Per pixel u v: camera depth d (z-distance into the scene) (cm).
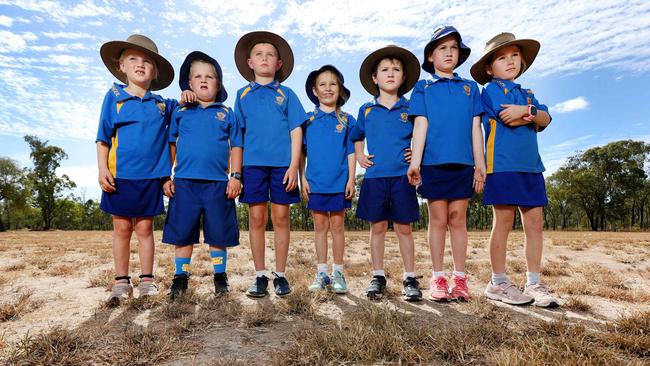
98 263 552
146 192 312
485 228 6284
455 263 314
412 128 347
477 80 364
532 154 306
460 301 298
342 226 369
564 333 205
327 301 303
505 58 331
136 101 324
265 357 182
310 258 625
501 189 303
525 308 279
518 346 189
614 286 381
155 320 244
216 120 336
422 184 325
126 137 312
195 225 320
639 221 6681
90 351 190
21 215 6681
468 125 317
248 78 390
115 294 293
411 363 175
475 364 172
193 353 188
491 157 312
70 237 1716
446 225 323
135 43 327
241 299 312
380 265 340
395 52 359
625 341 190
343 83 402
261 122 344
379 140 344
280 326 232
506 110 302
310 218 6097
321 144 377
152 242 321
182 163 323
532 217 308
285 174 343
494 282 314
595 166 6059
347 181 379
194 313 261
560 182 6344
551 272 452
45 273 457
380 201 338
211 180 322
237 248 851
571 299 283
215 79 351
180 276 310
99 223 7744
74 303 295
